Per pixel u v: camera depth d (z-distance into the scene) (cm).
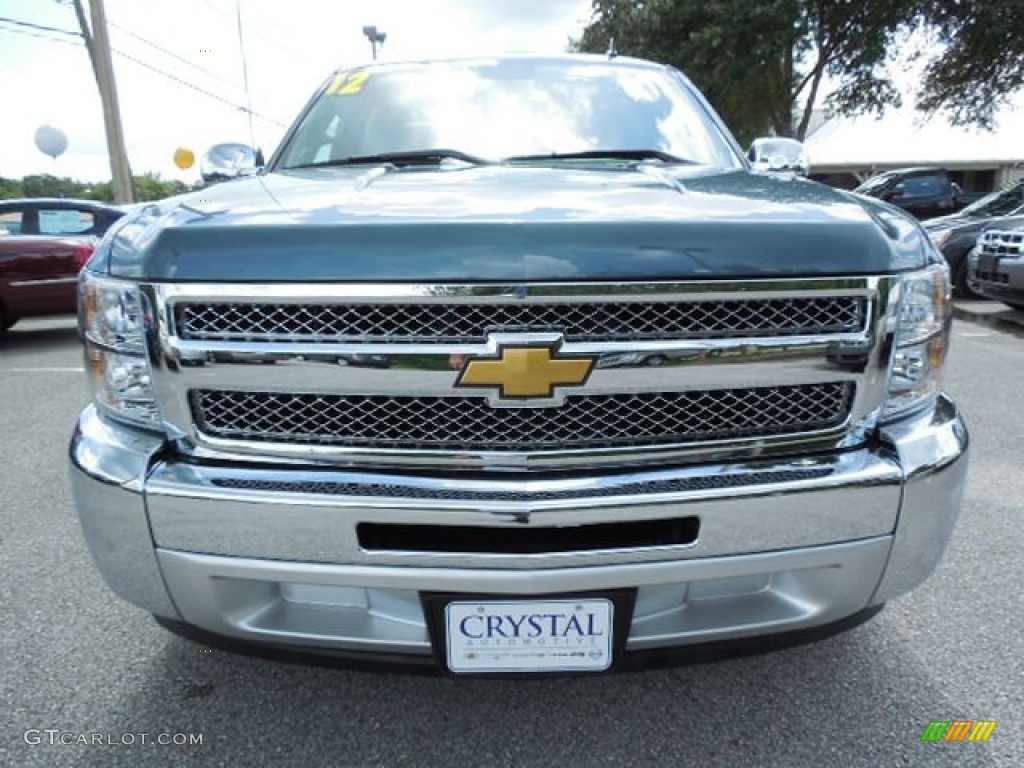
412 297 131
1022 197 866
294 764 169
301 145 260
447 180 184
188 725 181
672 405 140
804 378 141
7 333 820
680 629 150
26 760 170
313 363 136
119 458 146
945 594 238
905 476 146
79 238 745
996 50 1529
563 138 249
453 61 288
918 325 150
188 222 145
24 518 305
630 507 137
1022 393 478
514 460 139
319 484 139
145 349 142
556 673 147
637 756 170
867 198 179
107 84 1348
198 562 144
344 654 150
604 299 132
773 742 174
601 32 1834
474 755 171
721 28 1502
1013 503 306
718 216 143
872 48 1545
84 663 206
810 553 145
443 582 140
